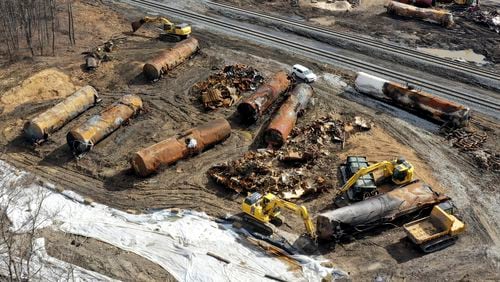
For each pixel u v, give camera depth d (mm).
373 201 31391
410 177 35094
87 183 36500
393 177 35188
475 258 29734
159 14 65750
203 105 45656
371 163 37688
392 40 59125
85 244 30703
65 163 38594
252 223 32062
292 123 40969
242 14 66062
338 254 30141
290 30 61344
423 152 39406
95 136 39781
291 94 43688
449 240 30828
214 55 54781
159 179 36688
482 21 62719
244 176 36000
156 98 46906
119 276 28453
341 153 39156
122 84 49406
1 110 44531
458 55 56094
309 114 44312
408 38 59531
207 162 38344
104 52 54688
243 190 35125
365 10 68125
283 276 28500
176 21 63594
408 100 44000
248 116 42531
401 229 31844
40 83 47344
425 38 59500
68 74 50219
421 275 28562
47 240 30719
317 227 30531
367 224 31031
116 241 31016
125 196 35188
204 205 34125
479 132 41750
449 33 60750
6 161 38656
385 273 28703
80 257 29625
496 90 48375
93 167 38031
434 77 50781
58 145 40531
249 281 28156
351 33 61000
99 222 32594
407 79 50250
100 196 35219
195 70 51781
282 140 39312
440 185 35906
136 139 41156
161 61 49906
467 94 47562
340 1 70125
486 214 33250
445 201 32500
